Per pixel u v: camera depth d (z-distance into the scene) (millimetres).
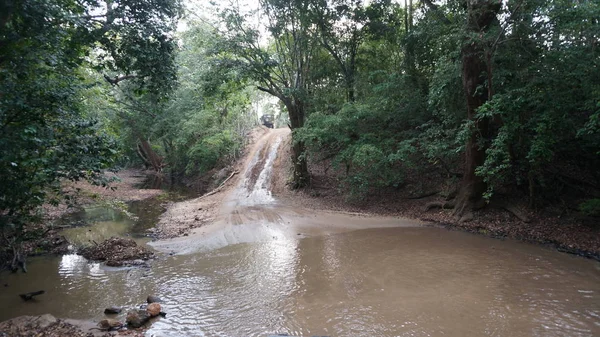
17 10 6066
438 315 5879
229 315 6023
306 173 19531
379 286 7152
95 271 8336
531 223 11086
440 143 12797
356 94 19438
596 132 10133
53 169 6527
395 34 19859
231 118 30906
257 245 10547
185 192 24203
